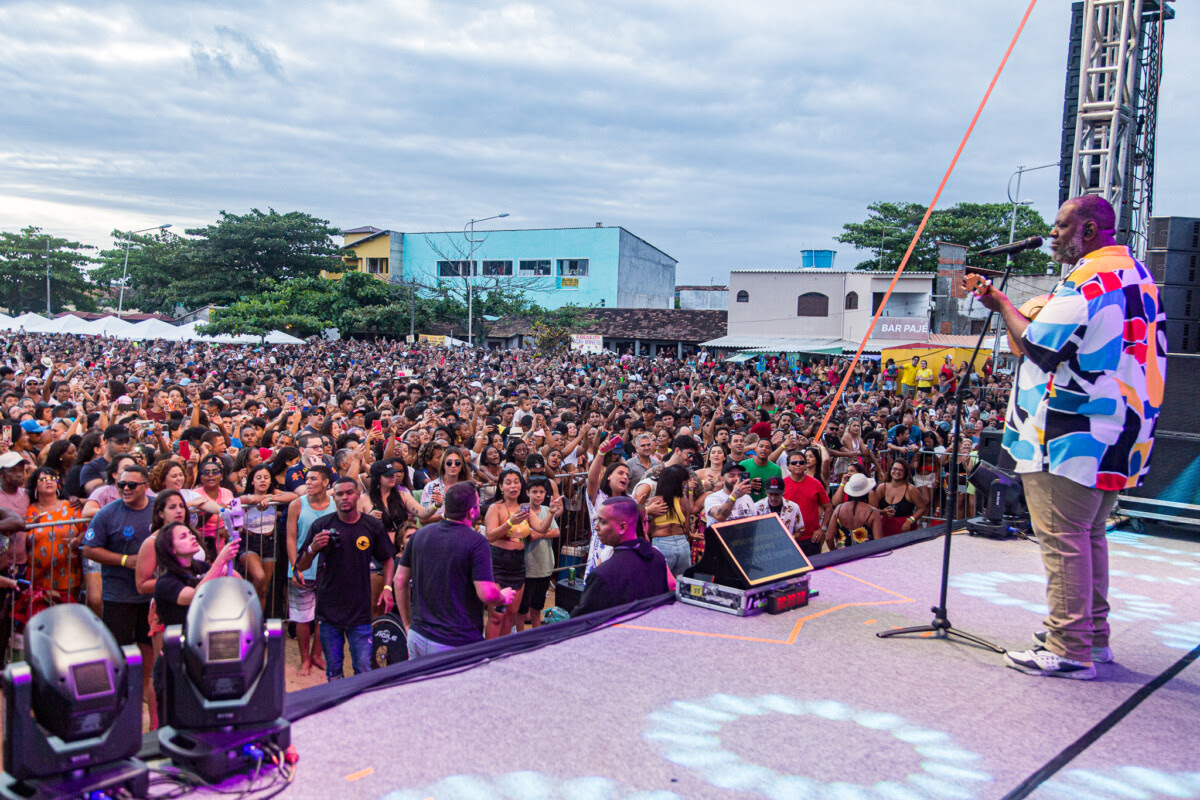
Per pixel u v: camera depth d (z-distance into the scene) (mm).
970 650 4531
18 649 5586
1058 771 3213
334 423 10836
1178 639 4844
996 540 7324
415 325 55906
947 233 49594
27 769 2496
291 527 6418
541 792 2930
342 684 3719
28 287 80562
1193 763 3309
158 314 72938
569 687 3869
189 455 9023
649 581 5289
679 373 30203
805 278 44000
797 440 9398
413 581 4934
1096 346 3979
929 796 2992
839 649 4480
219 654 2861
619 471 6402
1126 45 12062
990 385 21797
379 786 2938
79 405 12742
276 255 64250
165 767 2910
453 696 3730
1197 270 7996
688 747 3303
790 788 3014
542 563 6906
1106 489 4055
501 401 16125
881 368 31188
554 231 68875
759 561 5180
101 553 5230
